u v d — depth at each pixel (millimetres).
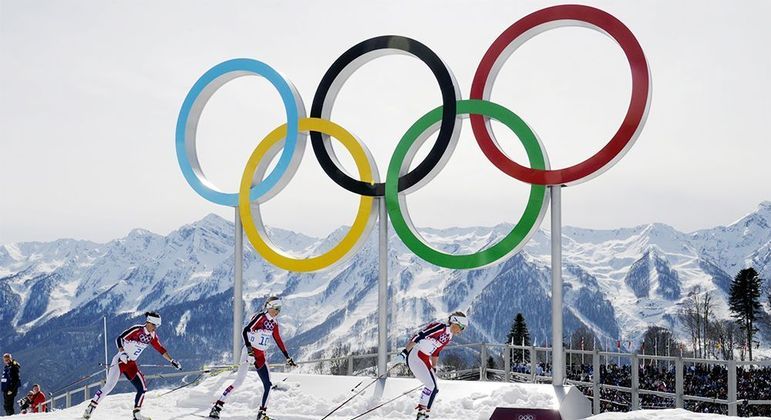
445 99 12961
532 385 11781
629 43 11867
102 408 12711
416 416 11047
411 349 10758
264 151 14516
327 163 13938
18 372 17891
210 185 15133
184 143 15336
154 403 13070
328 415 11281
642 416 9820
